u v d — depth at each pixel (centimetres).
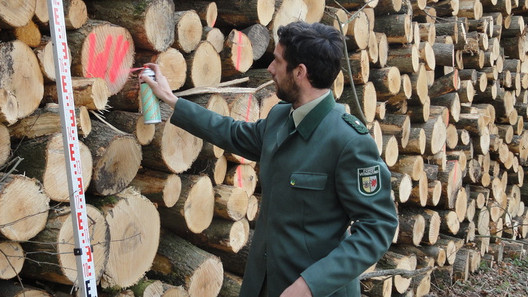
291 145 178
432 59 498
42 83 196
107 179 210
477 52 592
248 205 316
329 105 177
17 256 183
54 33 163
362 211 167
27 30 193
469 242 579
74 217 167
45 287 209
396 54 453
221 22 321
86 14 213
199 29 269
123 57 227
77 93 200
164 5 239
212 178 293
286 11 336
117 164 214
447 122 510
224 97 286
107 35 218
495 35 663
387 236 165
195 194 269
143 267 238
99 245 207
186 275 264
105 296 227
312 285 159
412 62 446
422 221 458
